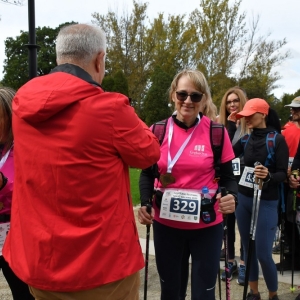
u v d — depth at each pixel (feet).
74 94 5.43
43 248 5.49
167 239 8.54
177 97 8.36
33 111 5.32
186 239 8.60
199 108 8.50
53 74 5.73
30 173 5.66
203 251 8.34
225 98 14.25
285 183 13.29
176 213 8.28
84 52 5.88
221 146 8.41
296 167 12.03
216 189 8.49
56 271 5.48
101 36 6.12
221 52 80.59
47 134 5.56
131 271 5.84
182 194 8.32
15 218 6.02
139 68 82.07
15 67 120.26
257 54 80.79
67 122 5.47
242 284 12.53
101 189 5.59
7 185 7.81
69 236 5.44
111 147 5.65
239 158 11.94
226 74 80.23
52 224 5.51
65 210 5.51
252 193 11.03
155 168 8.66
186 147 8.43
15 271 5.84
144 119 70.59
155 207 8.72
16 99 5.68
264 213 10.67
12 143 8.18
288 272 13.74
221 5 80.18
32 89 5.55
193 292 8.36
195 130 8.53
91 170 5.51
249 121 11.20
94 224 5.55
